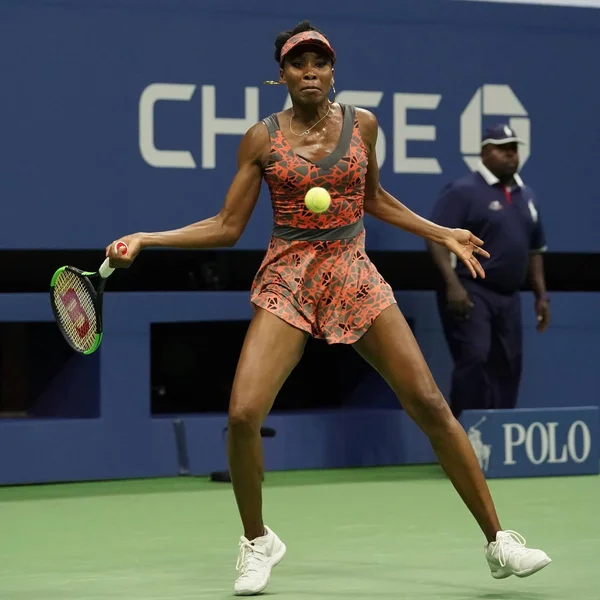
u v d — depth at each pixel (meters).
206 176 29.78
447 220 29.56
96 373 28.91
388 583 17.36
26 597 16.66
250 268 32.62
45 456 28.34
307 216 16.42
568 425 29.69
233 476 16.42
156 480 28.97
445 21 31.52
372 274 16.72
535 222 30.19
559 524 22.69
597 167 33.19
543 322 31.08
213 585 17.41
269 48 30.19
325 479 29.00
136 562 19.33
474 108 31.86
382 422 31.19
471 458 16.48
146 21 29.16
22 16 28.19
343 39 30.62
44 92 28.44
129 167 29.16
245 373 16.12
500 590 16.78
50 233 28.58
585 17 32.88
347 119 16.50
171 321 29.20
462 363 29.91
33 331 32.06
